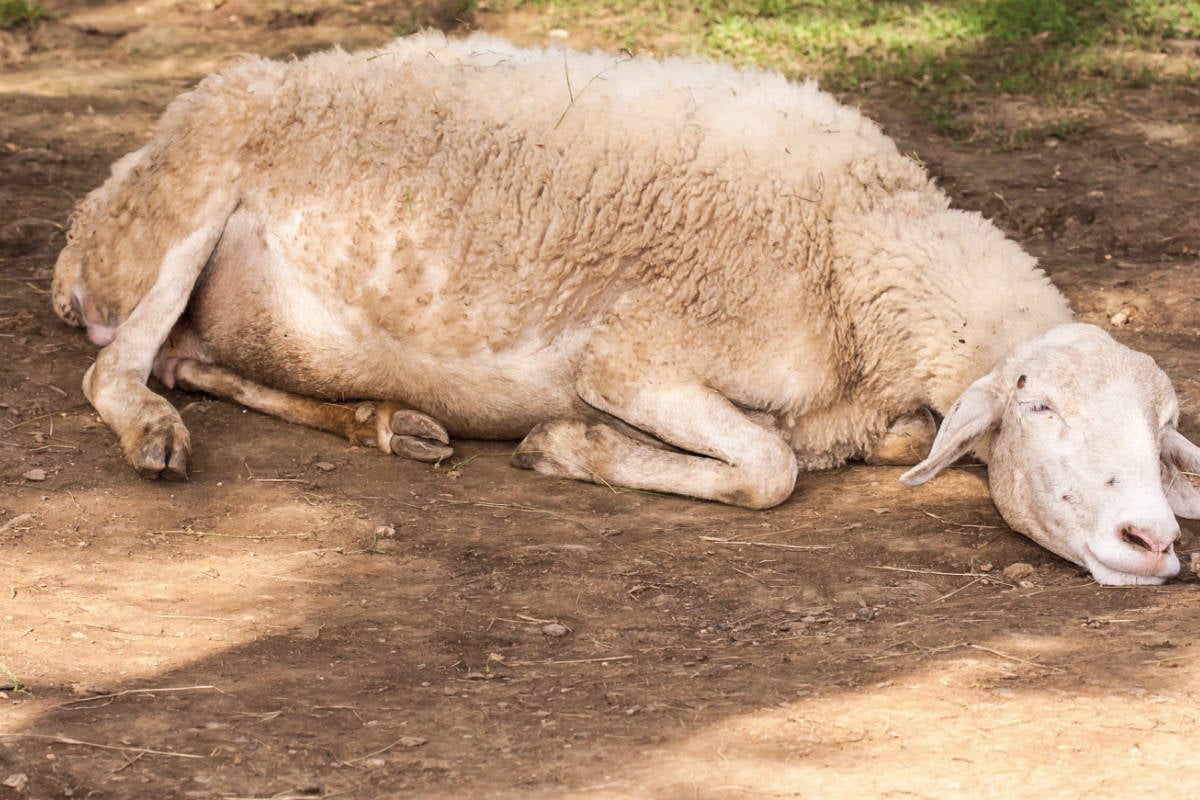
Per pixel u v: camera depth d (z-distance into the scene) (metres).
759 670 5.53
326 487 7.62
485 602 6.32
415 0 18.98
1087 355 6.69
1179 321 10.07
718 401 7.57
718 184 7.68
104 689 5.25
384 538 7.00
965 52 16.62
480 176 7.85
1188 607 6.00
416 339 7.89
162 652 5.65
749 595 6.45
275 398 8.47
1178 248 11.52
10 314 9.59
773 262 7.61
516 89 8.12
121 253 8.32
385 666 5.63
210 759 4.73
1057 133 13.98
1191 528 7.19
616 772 4.61
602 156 7.79
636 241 7.66
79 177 12.67
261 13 18.48
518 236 7.77
